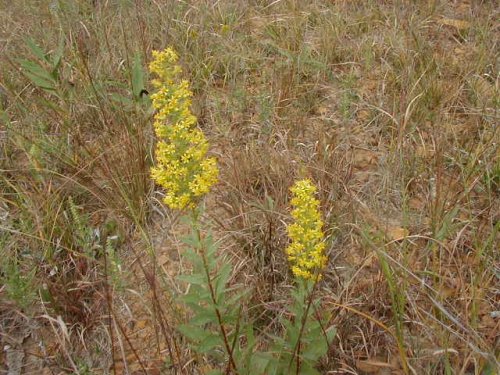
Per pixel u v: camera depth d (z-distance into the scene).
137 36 1.09
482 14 1.23
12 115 0.95
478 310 0.64
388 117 0.96
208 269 0.53
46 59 0.91
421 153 0.89
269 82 1.04
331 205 0.77
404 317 0.64
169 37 1.12
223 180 0.81
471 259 0.72
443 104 0.95
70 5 1.17
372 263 0.71
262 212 0.77
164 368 0.63
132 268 0.75
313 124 0.98
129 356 0.65
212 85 1.06
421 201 0.83
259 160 0.85
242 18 1.24
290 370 0.54
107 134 0.86
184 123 0.52
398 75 1.04
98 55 1.04
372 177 0.87
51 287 0.67
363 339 0.63
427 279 0.70
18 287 0.66
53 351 0.65
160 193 0.82
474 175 0.83
